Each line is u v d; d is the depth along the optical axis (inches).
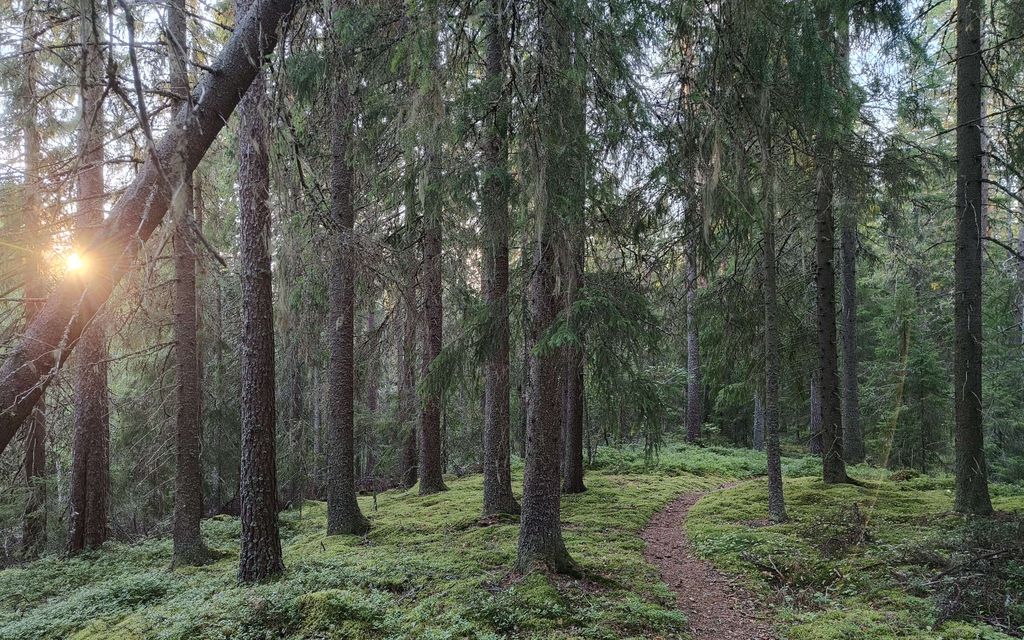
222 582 307.6
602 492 531.5
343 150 405.4
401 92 314.2
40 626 271.4
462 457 754.8
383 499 597.9
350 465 437.1
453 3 218.7
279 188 142.4
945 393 633.0
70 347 81.6
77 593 323.6
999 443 633.0
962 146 367.6
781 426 1128.8
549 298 292.7
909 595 249.4
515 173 293.6
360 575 285.9
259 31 102.3
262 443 309.4
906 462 669.3
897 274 576.7
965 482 359.6
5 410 75.8
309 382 639.8
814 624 235.0
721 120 241.0
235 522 575.2
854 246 641.6
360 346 562.9
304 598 249.4
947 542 293.1
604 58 251.4
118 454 586.2
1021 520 281.9
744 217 256.7
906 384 642.8
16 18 123.8
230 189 491.2
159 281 361.1
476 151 289.1
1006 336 621.9
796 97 296.0
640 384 343.6
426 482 590.2
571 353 308.8
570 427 541.3
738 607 263.9
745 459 725.9
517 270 324.8
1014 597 228.2
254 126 243.9
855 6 329.1
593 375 313.3
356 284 467.8
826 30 321.4
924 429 637.3
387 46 307.3
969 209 364.2
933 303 599.2
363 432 714.8
